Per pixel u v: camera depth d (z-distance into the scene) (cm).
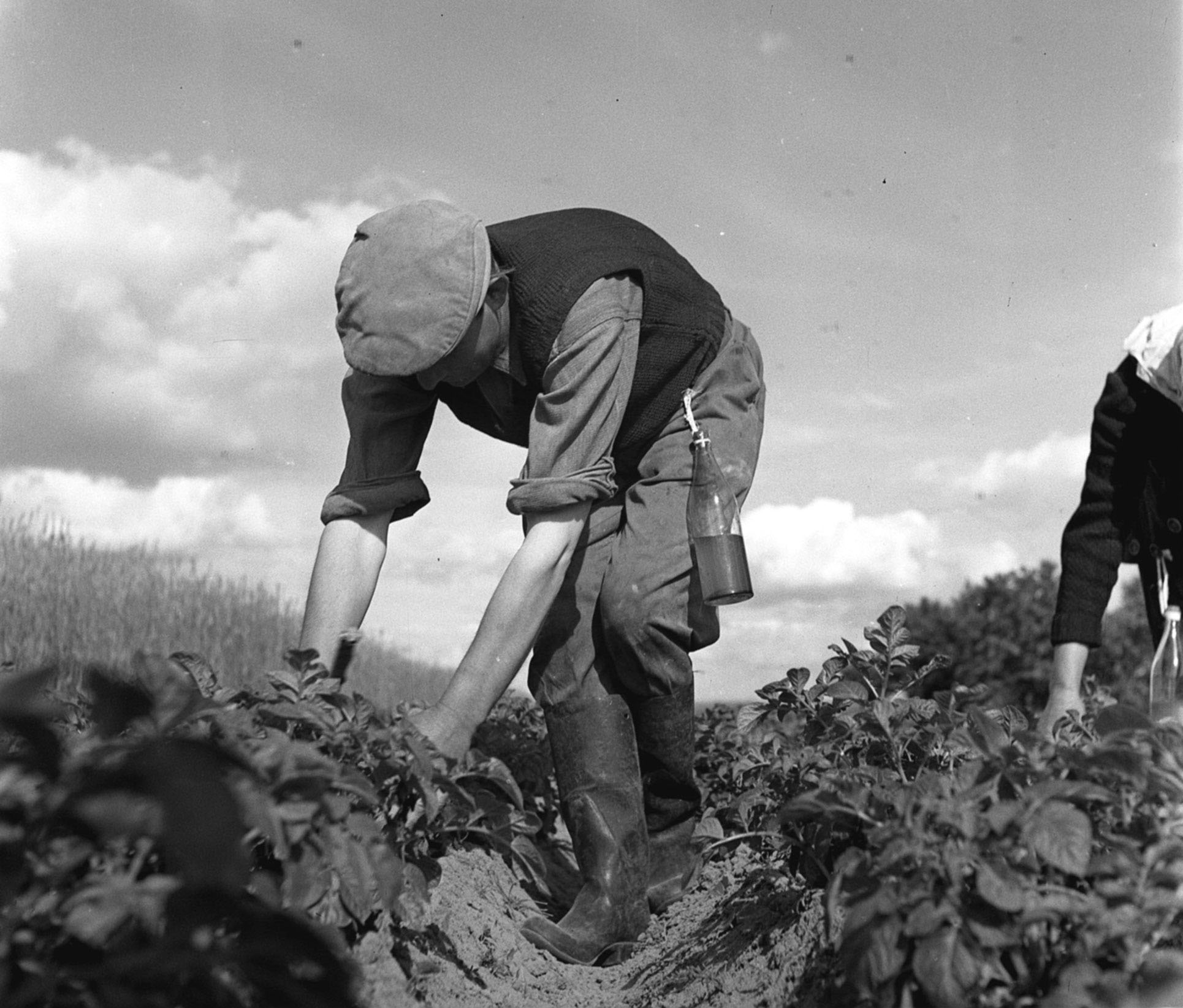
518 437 325
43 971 134
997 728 192
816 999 217
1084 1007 152
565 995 280
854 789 200
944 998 156
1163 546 292
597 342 282
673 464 324
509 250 292
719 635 342
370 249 282
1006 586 1428
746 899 294
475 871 329
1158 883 163
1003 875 160
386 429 306
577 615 323
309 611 301
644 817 330
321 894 189
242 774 156
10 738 206
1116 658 1242
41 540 970
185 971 139
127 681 134
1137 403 288
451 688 269
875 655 281
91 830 140
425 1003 230
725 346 338
